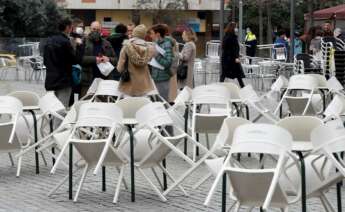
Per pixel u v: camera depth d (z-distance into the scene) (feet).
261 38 247.09
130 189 49.55
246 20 282.56
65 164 56.65
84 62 75.15
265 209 31.48
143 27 62.95
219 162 39.45
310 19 157.69
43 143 56.29
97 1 310.24
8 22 257.75
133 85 62.54
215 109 62.28
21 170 56.49
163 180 50.42
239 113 63.52
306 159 38.63
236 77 108.47
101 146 44.65
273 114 63.77
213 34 318.04
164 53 68.74
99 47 75.77
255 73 134.51
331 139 34.81
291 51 117.39
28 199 46.75
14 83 147.23
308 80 66.80
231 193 35.19
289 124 39.50
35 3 258.98
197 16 315.37
